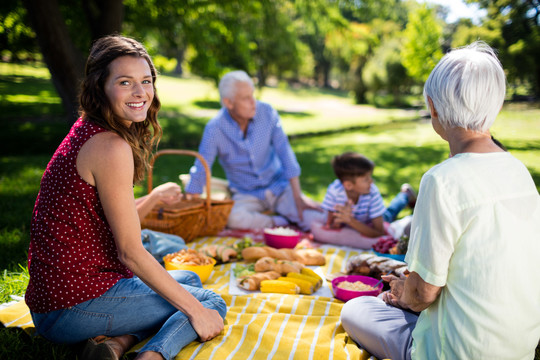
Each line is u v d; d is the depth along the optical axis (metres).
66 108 7.11
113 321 2.09
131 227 1.95
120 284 2.11
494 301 1.57
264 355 2.15
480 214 1.56
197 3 10.38
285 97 31.38
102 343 1.91
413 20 11.27
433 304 1.74
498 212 1.56
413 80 25.11
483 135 1.67
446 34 10.55
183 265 2.94
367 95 29.38
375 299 2.27
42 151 10.12
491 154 1.63
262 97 29.52
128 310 2.11
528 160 5.34
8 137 10.98
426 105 1.78
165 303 2.21
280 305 2.67
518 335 1.61
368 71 27.36
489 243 1.56
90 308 2.05
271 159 4.82
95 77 1.99
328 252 3.80
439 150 10.26
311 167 8.65
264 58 24.19
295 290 2.85
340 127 16.50
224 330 2.35
